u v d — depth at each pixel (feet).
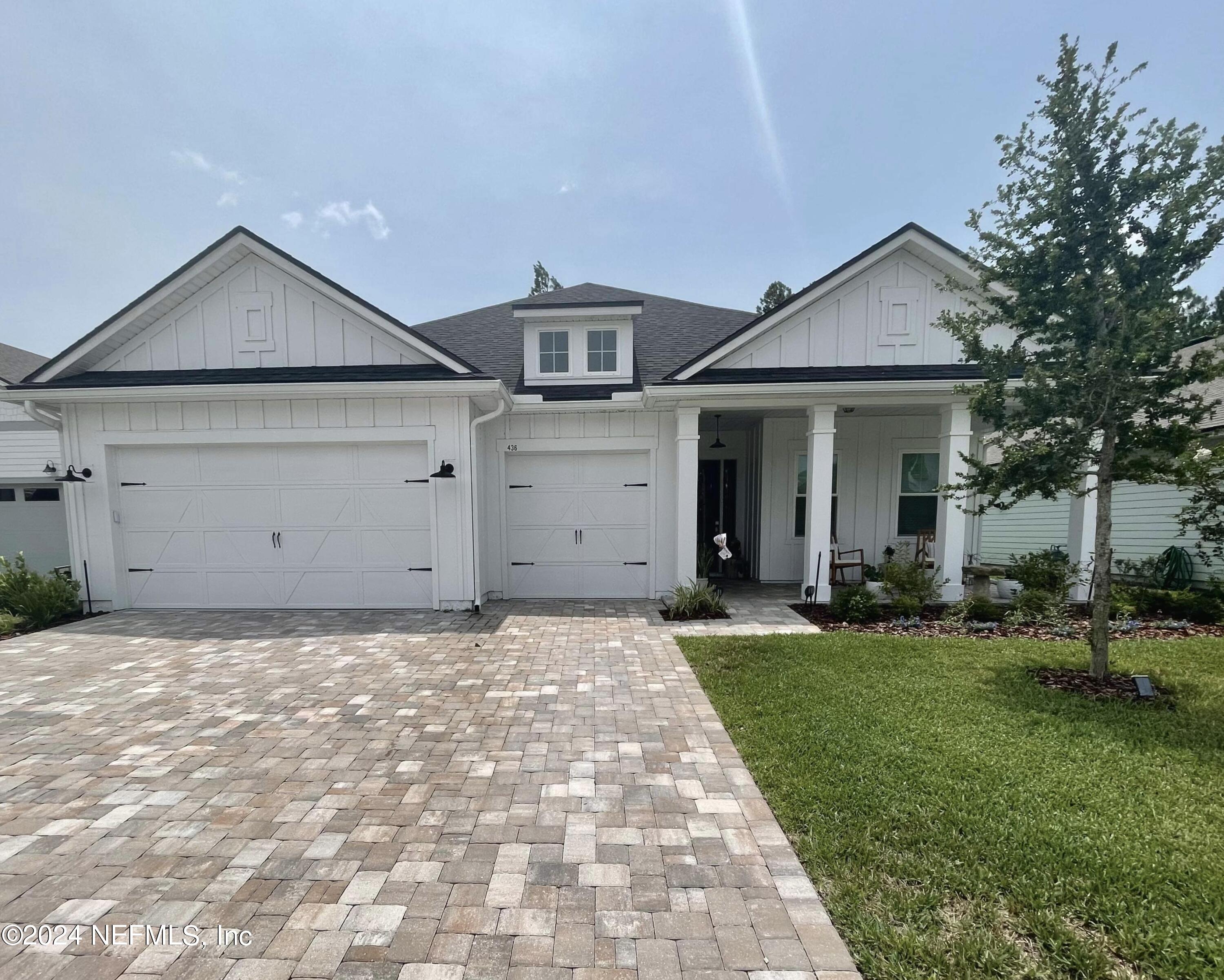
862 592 25.05
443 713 14.60
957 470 26.08
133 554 26.99
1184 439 14.90
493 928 7.28
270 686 16.65
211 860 8.73
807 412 28.84
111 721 14.17
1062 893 7.55
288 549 26.89
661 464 29.60
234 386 24.61
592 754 12.23
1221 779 10.55
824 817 9.51
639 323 39.04
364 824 9.68
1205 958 6.53
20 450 38.24
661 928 7.24
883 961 6.61
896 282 27.58
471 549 26.40
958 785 10.37
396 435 26.05
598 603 28.96
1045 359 16.44
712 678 16.70
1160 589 27.96
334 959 6.82
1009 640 20.94
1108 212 14.79
